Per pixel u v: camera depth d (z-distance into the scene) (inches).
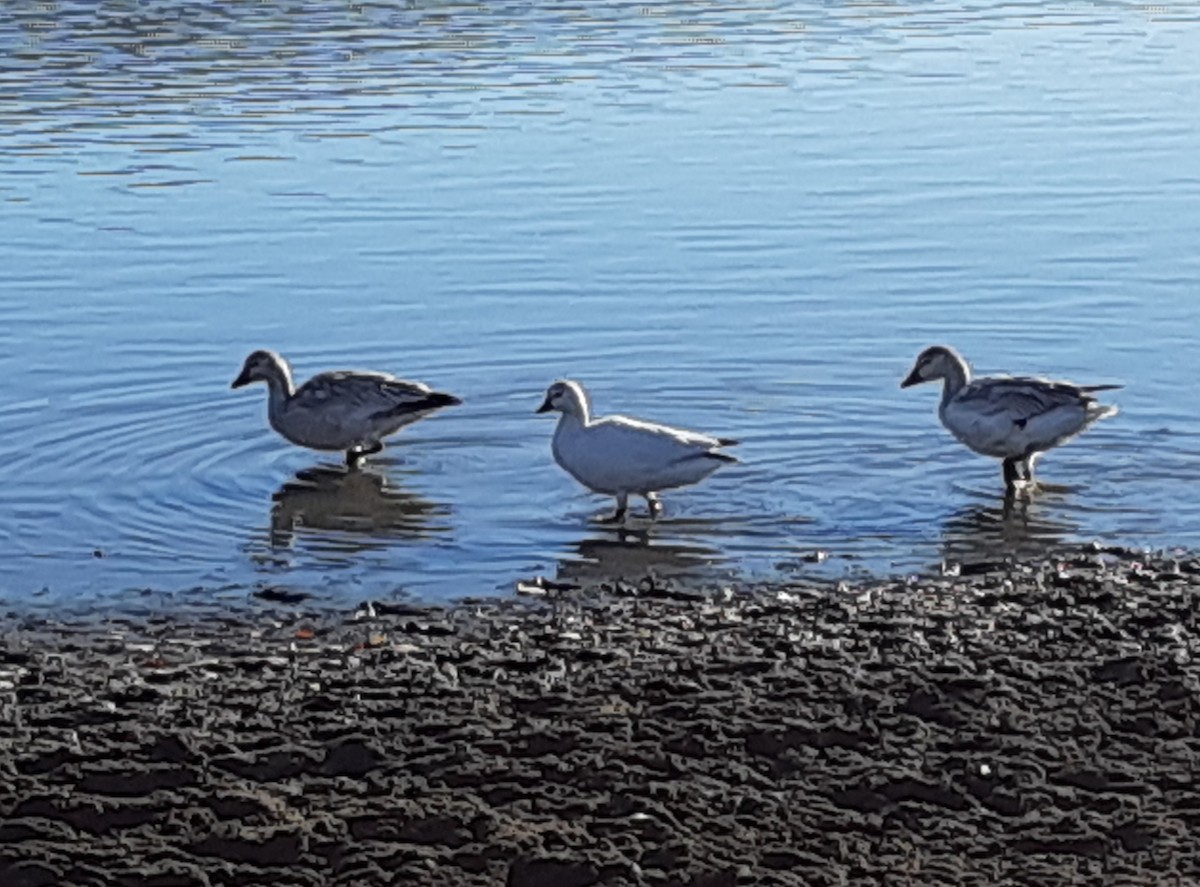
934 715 478.0
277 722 477.4
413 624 560.7
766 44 1419.8
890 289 884.0
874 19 1528.1
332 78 1283.2
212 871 410.0
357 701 489.7
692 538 637.9
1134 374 784.9
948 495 674.2
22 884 406.3
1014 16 1550.2
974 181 1050.1
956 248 937.5
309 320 848.3
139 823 428.5
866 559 616.1
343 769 451.8
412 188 1031.0
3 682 510.0
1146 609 549.3
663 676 503.2
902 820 429.7
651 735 466.6
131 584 599.5
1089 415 676.1
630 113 1195.9
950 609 557.9
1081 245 940.6
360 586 599.2
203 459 713.0
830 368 795.4
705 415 748.6
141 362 800.3
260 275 898.7
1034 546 625.6
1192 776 446.3
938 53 1398.9
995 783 443.8
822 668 506.9
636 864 410.3
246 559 621.9
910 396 767.1
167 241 943.7
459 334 833.5
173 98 1222.3
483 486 688.4
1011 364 797.2
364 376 711.7
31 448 714.8
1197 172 1069.1
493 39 1422.2
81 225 966.4
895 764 451.5
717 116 1192.2
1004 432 672.4
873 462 705.0
